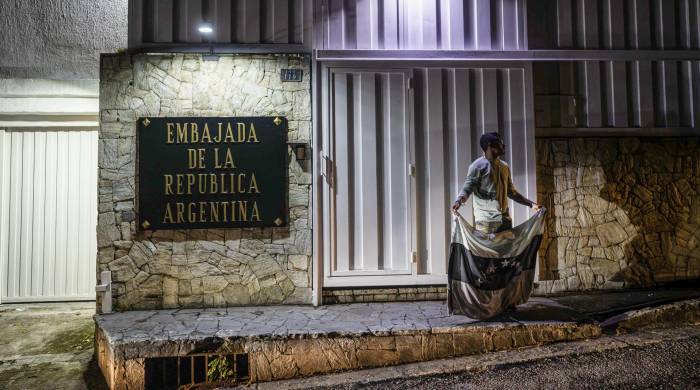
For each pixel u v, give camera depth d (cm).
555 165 575
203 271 525
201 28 534
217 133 529
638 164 587
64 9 588
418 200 547
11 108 586
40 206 607
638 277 577
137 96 527
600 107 586
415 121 550
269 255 532
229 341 415
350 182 540
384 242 542
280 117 536
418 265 543
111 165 520
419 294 545
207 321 464
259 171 532
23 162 606
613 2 596
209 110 532
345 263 536
